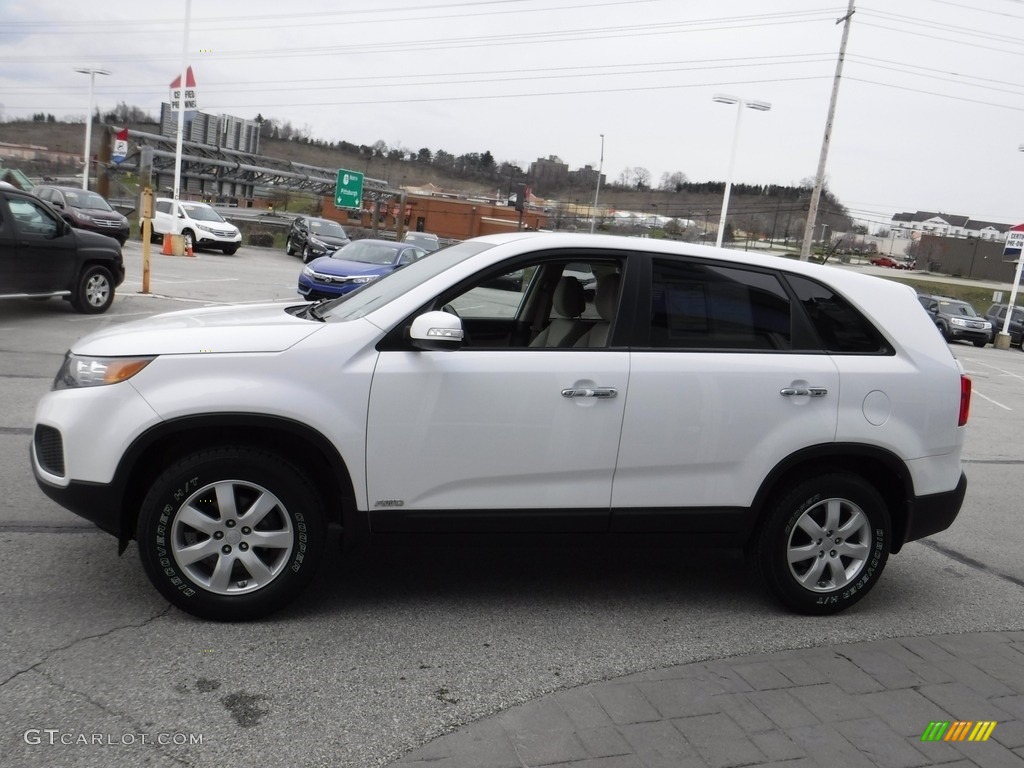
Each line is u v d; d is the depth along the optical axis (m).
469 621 3.94
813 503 4.16
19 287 11.30
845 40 34.94
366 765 2.78
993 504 7.02
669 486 3.98
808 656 3.81
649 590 4.50
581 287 4.14
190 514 3.60
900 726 3.23
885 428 4.18
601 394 3.85
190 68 28.88
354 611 3.95
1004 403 14.16
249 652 3.48
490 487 3.83
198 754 2.78
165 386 3.55
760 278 4.19
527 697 3.28
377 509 3.75
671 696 3.35
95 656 3.35
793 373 4.08
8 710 2.94
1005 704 3.46
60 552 4.34
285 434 3.73
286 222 47.12
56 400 3.66
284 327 3.76
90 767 2.67
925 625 4.31
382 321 3.76
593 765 2.83
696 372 3.96
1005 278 87.12
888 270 80.75
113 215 25.45
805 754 2.98
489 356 3.79
